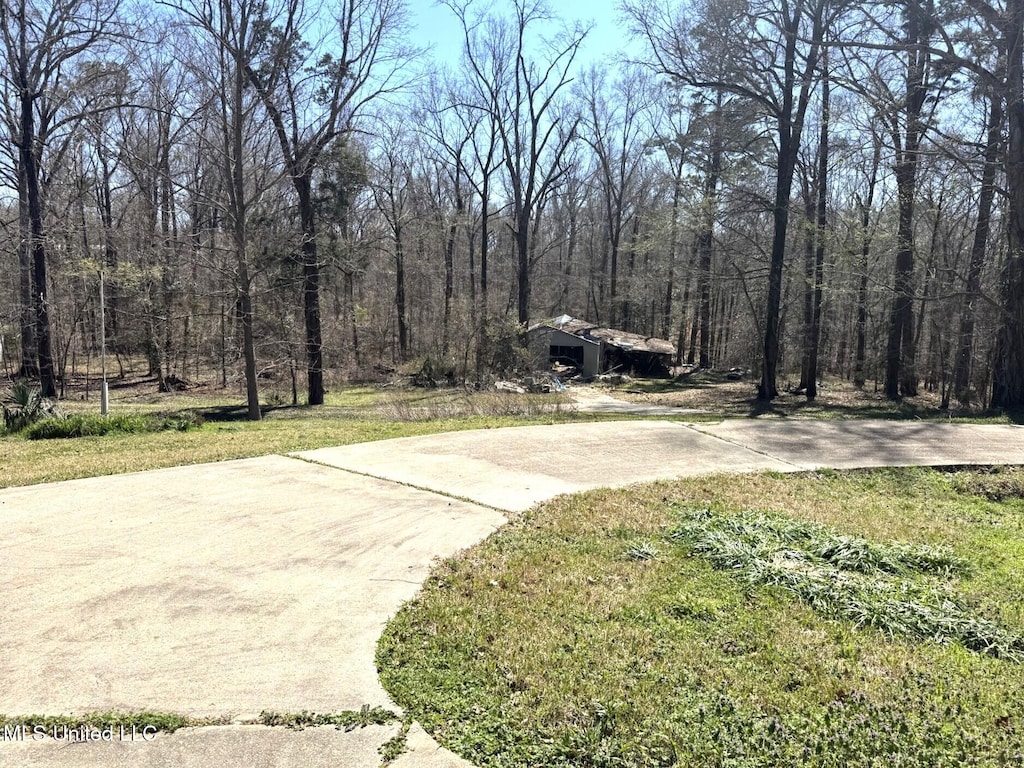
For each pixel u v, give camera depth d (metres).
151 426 10.68
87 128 22.23
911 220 20.22
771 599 4.20
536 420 12.49
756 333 29.20
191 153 26.14
